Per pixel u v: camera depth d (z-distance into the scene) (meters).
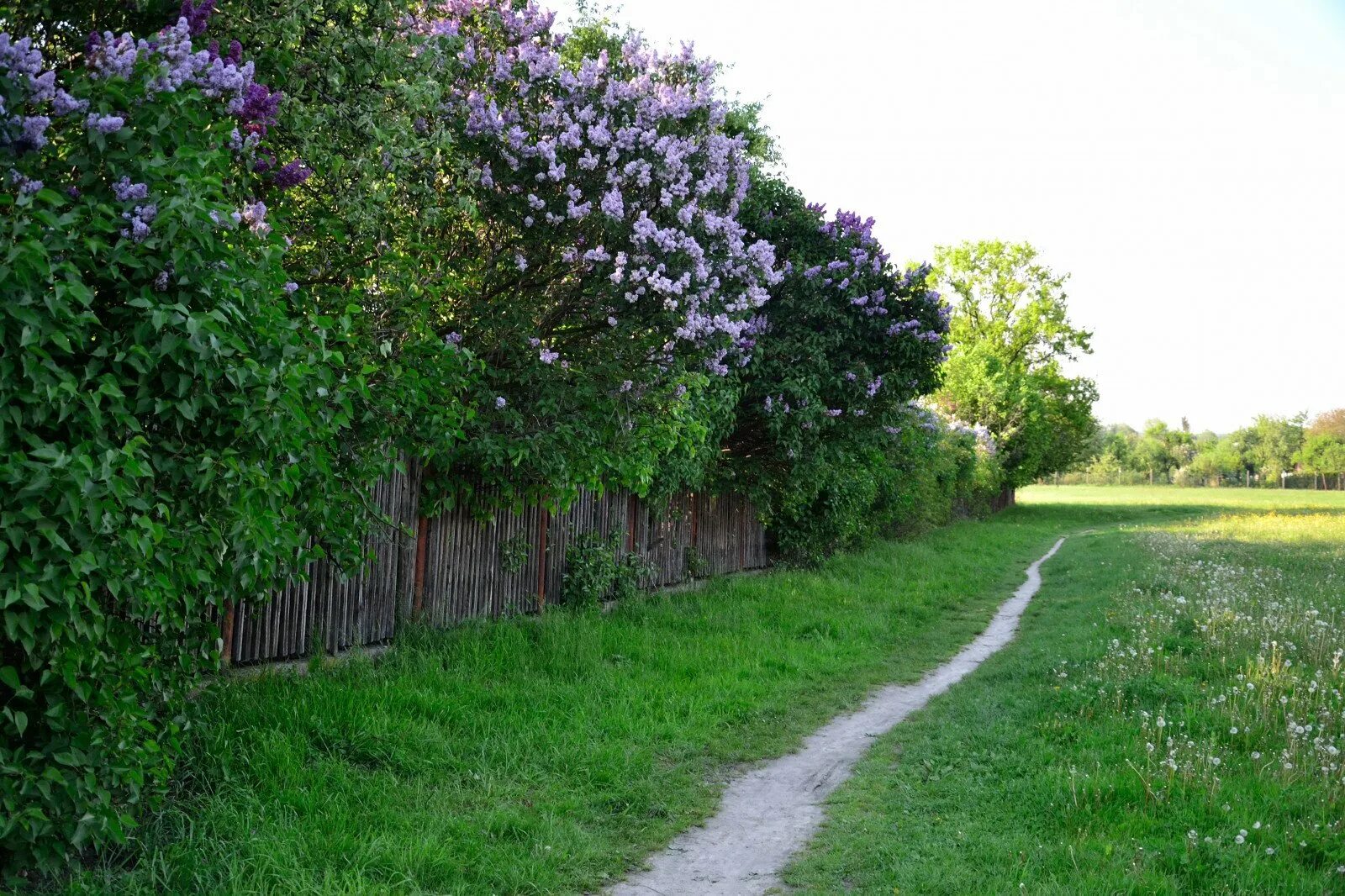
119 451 3.77
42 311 3.62
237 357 4.41
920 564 19.12
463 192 8.32
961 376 46.50
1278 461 115.25
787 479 15.06
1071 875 4.55
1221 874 4.48
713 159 9.41
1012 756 6.62
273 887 4.23
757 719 7.85
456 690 7.19
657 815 5.72
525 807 5.54
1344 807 5.29
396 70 6.66
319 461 5.15
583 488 10.96
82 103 4.01
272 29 5.91
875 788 6.27
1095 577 17.55
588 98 8.84
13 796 3.72
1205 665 8.69
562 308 9.26
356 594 7.79
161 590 4.16
